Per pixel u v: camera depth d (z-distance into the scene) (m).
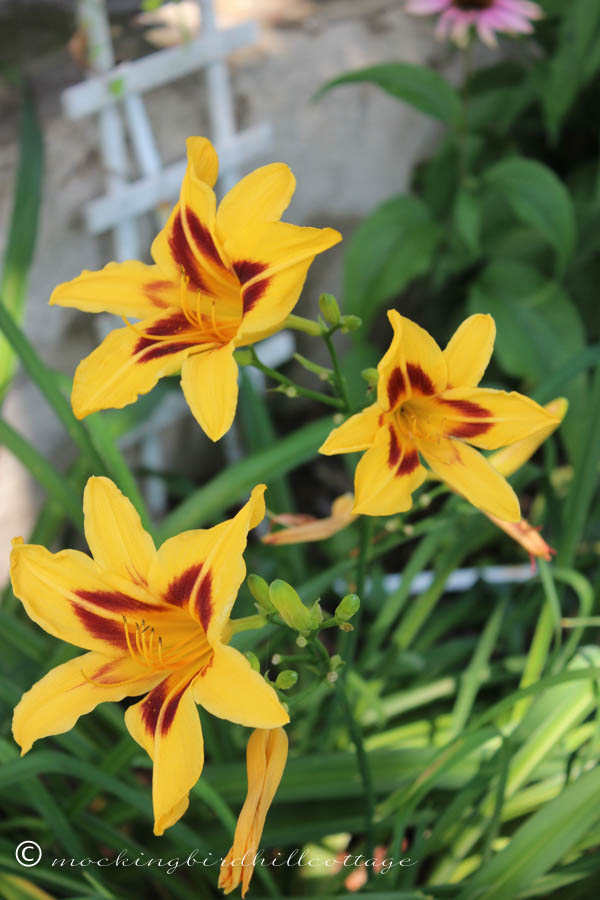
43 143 0.92
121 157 1.03
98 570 0.56
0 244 0.99
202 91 1.12
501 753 0.69
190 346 0.58
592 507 1.04
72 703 0.55
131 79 0.99
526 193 1.08
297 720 0.87
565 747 0.78
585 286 1.31
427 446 0.58
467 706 0.81
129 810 0.75
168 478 1.07
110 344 0.59
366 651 0.87
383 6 1.33
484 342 0.57
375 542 0.75
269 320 0.55
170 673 0.56
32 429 1.11
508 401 0.57
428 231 1.17
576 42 1.14
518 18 1.08
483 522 0.83
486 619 1.04
